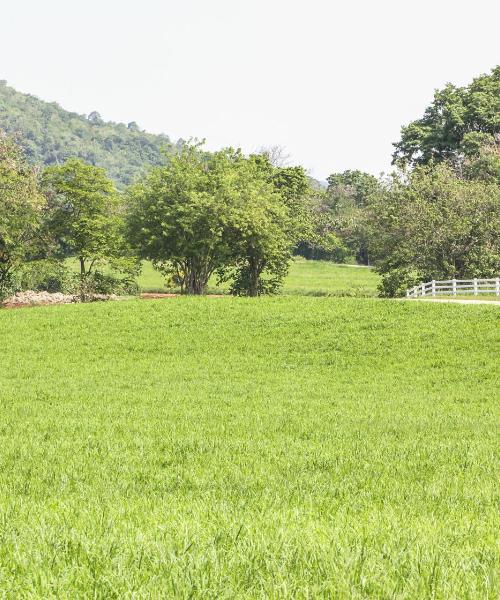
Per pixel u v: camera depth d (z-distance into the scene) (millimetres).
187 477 13531
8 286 86188
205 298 64562
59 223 83500
